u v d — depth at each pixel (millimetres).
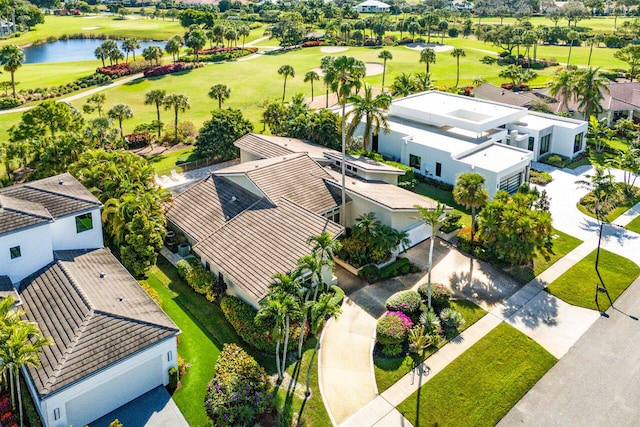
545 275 39312
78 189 38656
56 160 50594
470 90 91000
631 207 50469
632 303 36031
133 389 27812
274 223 38219
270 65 114438
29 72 108312
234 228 38688
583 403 27828
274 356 30922
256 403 26938
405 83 78250
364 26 146375
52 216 34188
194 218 42281
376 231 39281
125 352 26578
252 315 32531
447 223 44531
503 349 31641
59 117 59875
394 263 40062
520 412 27328
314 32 160000
